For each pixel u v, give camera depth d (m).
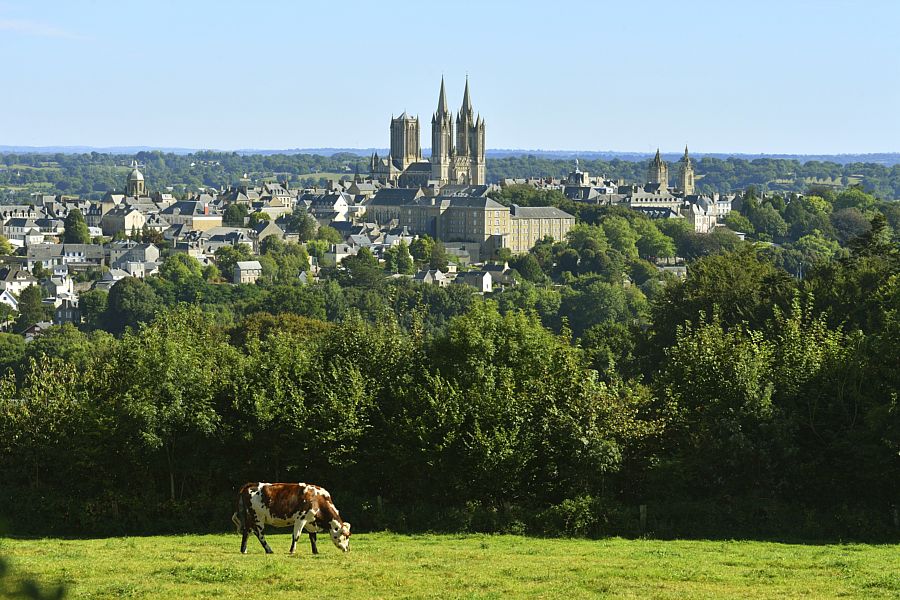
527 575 71.62
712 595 66.44
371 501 98.25
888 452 94.12
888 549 86.19
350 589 66.50
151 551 81.00
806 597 66.44
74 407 103.56
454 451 97.81
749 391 98.62
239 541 87.88
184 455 101.50
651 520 95.00
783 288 156.25
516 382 102.31
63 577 69.12
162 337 109.88
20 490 100.12
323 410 99.38
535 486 98.94
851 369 99.38
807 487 97.62
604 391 103.06
